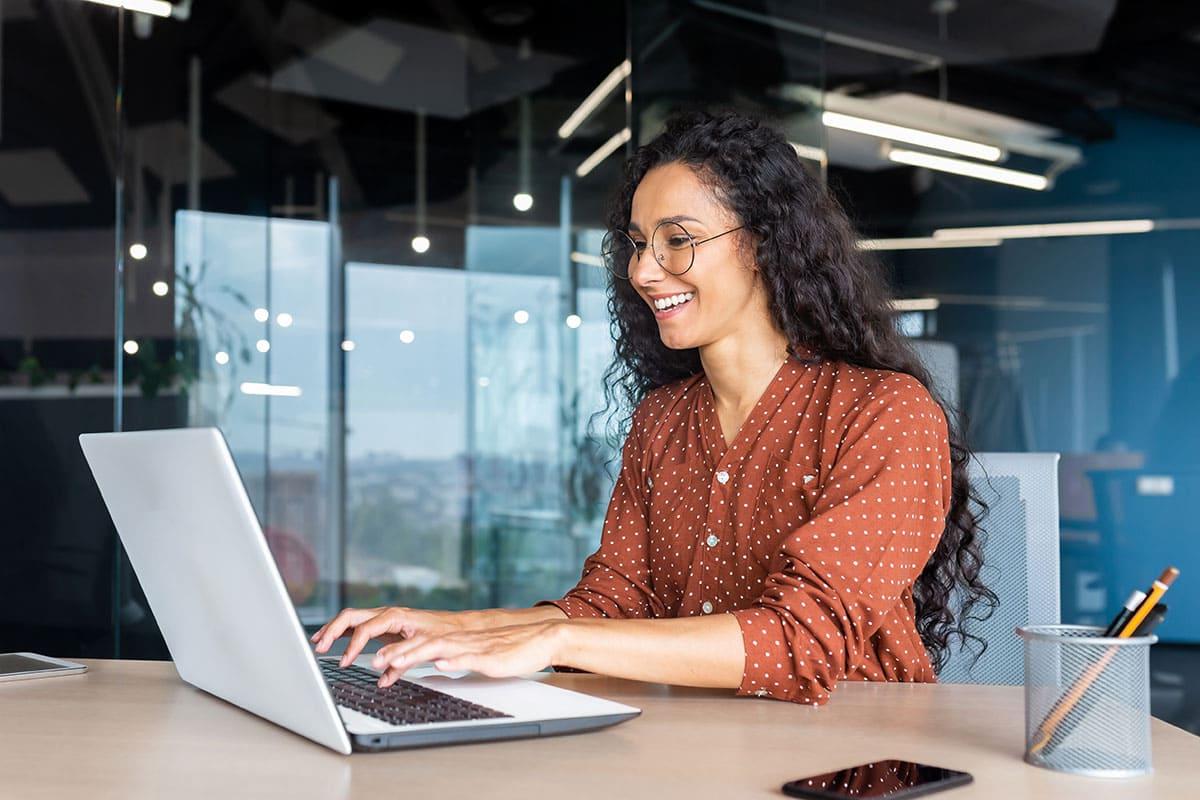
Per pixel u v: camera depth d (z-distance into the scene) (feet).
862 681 4.13
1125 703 2.72
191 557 3.16
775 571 4.50
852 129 19.54
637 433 5.24
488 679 3.67
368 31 13.52
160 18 12.97
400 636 4.24
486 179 13.65
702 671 3.56
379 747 2.89
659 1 13.37
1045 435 18.74
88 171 12.76
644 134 13.32
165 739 3.11
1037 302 18.98
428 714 3.12
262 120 13.19
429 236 13.47
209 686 3.66
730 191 4.58
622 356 5.63
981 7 18.84
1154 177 18.63
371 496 13.08
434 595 13.12
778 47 12.89
